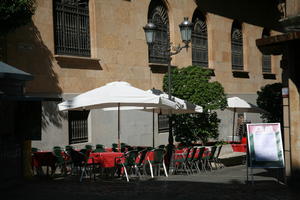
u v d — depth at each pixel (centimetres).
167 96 1567
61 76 1655
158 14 2175
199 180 1240
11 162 1067
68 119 1669
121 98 1285
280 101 2242
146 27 1498
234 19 2758
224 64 2636
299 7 1170
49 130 1585
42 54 1584
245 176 1341
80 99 1315
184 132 1675
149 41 1498
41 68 1579
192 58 2392
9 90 1090
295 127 1125
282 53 1159
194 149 1452
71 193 996
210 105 1647
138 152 1299
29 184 1137
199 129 1675
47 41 1605
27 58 1530
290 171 1132
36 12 1567
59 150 1325
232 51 2778
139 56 2008
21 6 1252
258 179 1248
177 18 2256
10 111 1080
